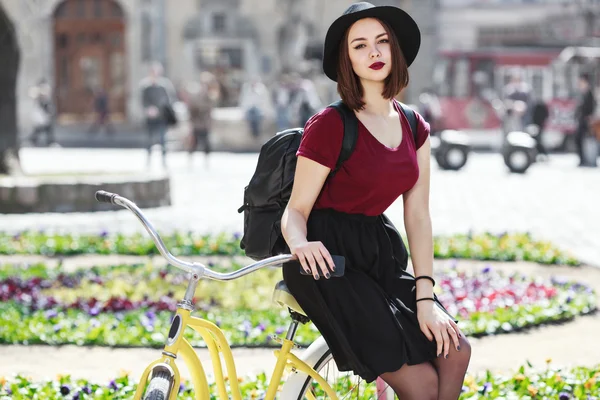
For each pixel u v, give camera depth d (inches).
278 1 1857.8
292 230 176.9
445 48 1862.7
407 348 175.6
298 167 180.2
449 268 481.7
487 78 1600.6
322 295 175.9
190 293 169.5
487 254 519.8
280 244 187.2
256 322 356.8
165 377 162.9
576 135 1236.5
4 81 738.8
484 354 327.0
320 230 181.6
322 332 180.1
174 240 552.7
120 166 1131.9
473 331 352.8
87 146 1555.1
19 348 334.6
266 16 1865.2
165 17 1871.3
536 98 1547.7
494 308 391.5
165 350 168.6
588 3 1825.8
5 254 528.4
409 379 175.0
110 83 1878.7
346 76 181.8
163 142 1129.4
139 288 421.4
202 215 695.7
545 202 799.1
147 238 560.4
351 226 182.1
